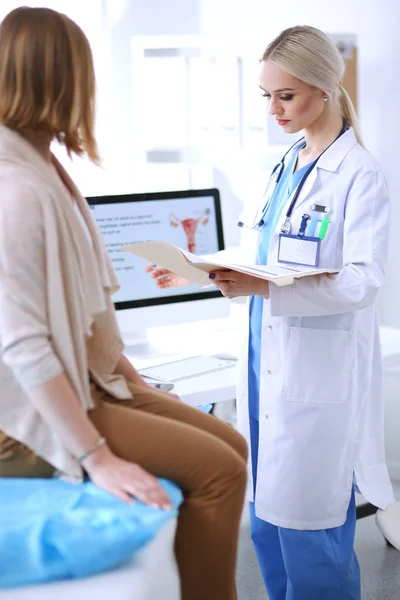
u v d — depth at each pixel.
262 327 2.17
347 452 2.16
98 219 2.71
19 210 1.29
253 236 2.41
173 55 3.45
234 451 1.50
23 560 1.29
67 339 1.34
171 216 2.84
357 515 2.96
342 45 3.37
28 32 1.35
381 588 2.61
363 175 2.08
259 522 2.29
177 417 1.58
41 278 1.32
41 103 1.36
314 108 2.10
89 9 3.84
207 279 2.06
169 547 1.45
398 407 3.54
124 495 1.35
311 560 2.17
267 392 2.17
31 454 1.42
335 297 2.01
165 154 3.75
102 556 1.30
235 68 3.29
